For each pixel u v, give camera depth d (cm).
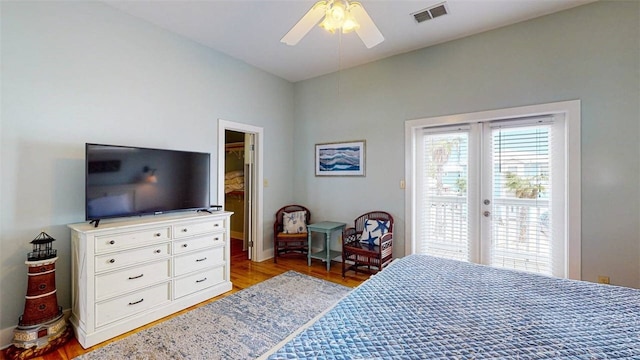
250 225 420
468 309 131
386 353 98
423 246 351
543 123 280
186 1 249
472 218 319
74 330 217
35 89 217
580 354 98
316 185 438
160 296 246
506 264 302
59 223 229
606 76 244
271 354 98
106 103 255
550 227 279
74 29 236
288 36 185
